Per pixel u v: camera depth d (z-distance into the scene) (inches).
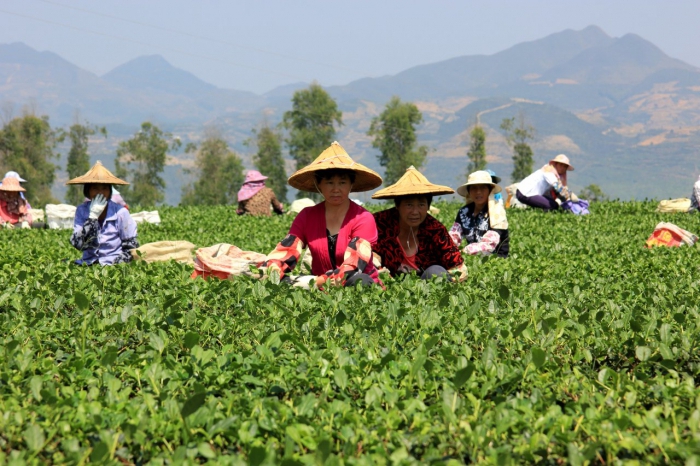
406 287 269.3
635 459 127.3
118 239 379.9
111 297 248.5
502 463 118.0
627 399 147.3
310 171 273.9
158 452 131.1
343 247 281.6
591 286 284.0
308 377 163.5
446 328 207.8
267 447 127.3
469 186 411.5
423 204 300.7
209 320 208.5
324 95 3693.4
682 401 153.8
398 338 196.9
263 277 272.5
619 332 200.8
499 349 191.0
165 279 286.4
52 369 170.2
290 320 205.2
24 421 138.6
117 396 150.9
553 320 190.5
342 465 115.3
